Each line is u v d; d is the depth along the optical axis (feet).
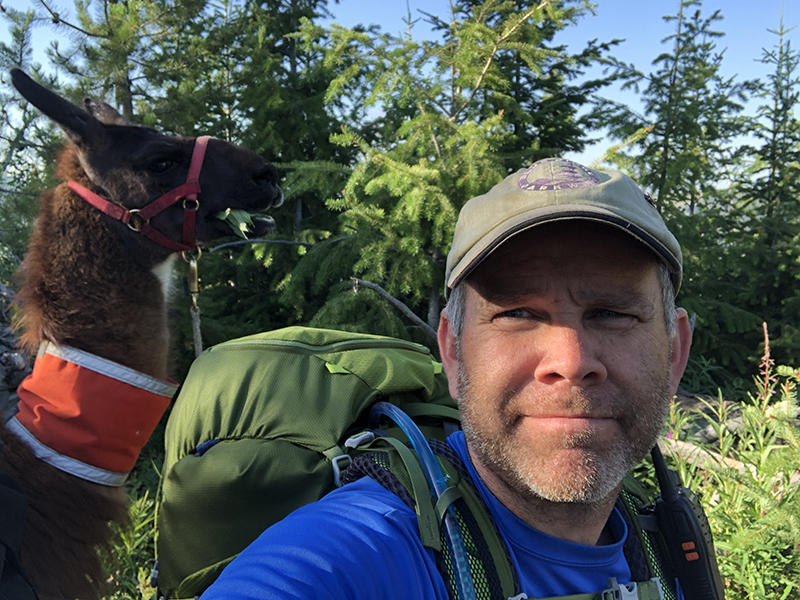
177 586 2.87
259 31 10.49
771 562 3.38
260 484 2.66
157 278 3.85
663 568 1.76
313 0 12.17
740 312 9.55
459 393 1.63
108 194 3.74
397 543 1.38
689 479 4.30
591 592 1.56
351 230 8.55
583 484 1.41
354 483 1.64
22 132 8.41
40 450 3.11
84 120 3.72
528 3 9.87
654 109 10.31
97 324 3.51
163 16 9.04
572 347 1.40
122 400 3.34
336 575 1.29
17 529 2.45
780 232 10.59
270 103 10.36
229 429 2.91
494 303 1.49
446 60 7.96
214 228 4.09
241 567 1.35
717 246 10.07
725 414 5.67
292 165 8.28
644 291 1.47
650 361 1.49
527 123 8.65
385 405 2.71
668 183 9.95
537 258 1.44
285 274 9.80
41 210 3.76
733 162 11.76
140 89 9.41
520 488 1.52
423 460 1.59
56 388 3.23
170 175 3.88
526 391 1.45
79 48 8.70
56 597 3.08
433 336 7.83
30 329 3.51
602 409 1.42
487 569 1.42
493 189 1.62
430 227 7.87
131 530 4.60
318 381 3.04
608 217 1.40
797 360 9.80
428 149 7.90
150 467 7.14
